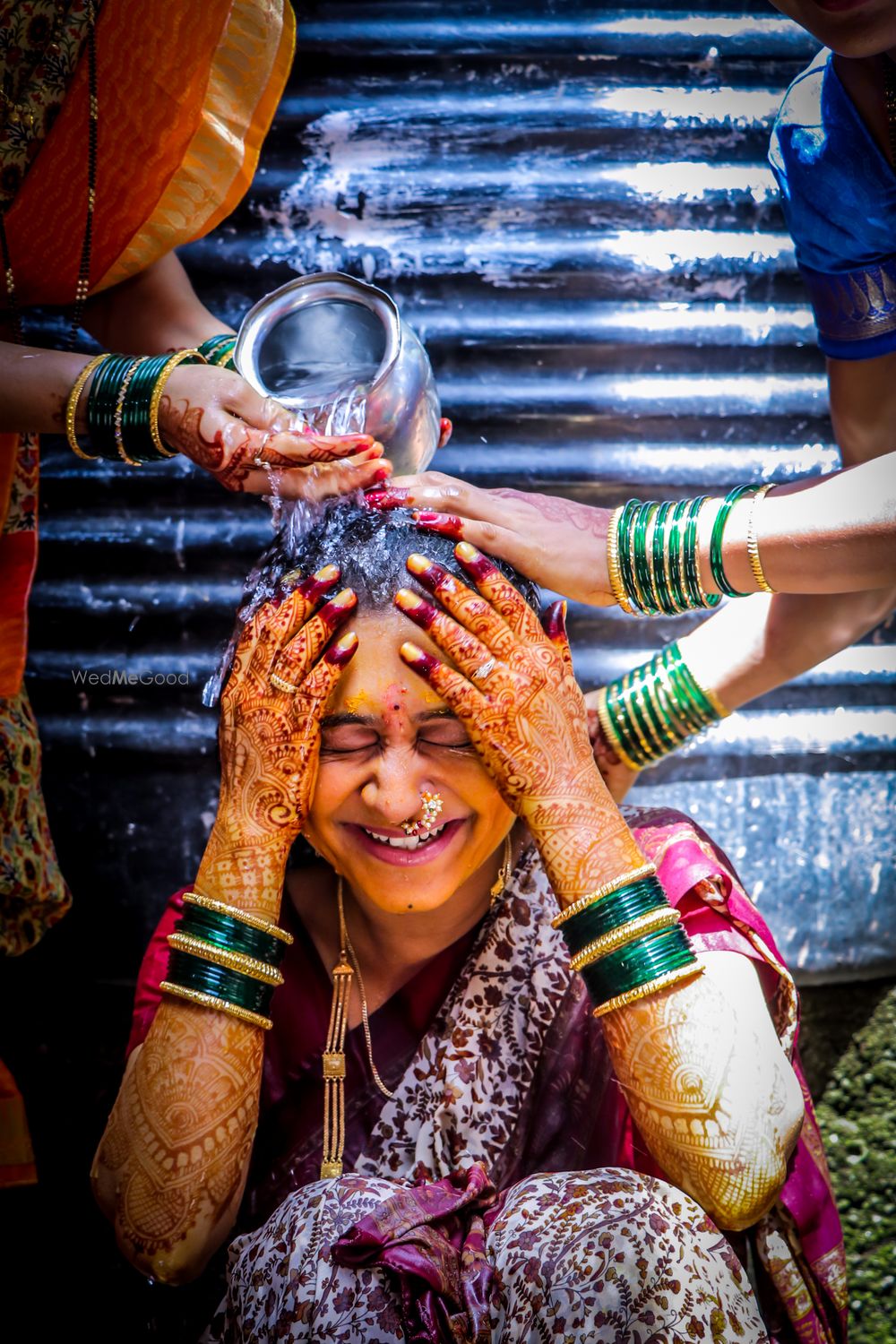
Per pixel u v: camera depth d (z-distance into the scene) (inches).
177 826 103.0
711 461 106.3
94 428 68.4
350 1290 56.0
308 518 64.1
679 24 106.3
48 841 89.5
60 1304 89.1
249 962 62.1
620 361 105.7
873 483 66.3
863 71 70.4
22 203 76.1
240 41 77.5
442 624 61.1
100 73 73.9
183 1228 61.9
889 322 75.2
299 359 66.0
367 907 67.5
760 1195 60.4
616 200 105.8
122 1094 64.4
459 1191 60.7
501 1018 66.7
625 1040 61.9
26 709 88.9
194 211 79.9
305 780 62.1
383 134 105.1
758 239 106.3
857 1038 101.3
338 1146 66.5
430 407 65.5
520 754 61.7
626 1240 55.4
